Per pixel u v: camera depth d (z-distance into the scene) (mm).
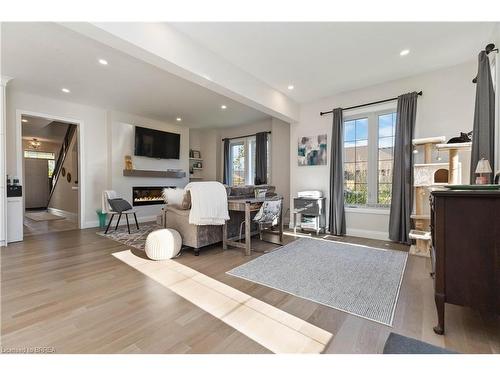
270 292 2096
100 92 4273
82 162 4988
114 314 1731
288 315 1734
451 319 1669
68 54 2965
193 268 2676
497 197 1351
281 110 4402
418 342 1246
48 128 7184
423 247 3141
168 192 3729
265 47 2912
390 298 1984
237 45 2863
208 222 3107
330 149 4605
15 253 3207
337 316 1723
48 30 2469
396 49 2969
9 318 1677
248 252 3188
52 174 8422
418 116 3674
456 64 3373
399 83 3850
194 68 2748
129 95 4438
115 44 2156
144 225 5297
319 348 1380
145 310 1789
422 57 3174
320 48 2939
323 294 2057
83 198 5000
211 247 3566
